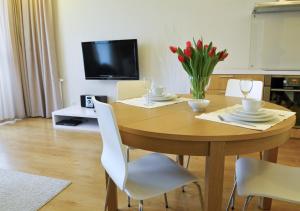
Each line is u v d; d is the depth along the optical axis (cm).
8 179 233
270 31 341
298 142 307
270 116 130
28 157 285
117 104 181
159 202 196
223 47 358
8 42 425
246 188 125
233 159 264
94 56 413
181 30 370
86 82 445
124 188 121
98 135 357
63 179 233
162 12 375
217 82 319
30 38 435
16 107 448
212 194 119
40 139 344
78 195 206
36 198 202
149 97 196
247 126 121
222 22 351
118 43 390
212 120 133
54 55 441
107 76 412
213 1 349
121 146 116
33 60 444
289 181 132
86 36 429
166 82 393
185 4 362
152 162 158
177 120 136
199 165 255
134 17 392
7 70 431
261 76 303
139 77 405
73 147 313
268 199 181
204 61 158
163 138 115
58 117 408
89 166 259
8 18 418
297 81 293
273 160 171
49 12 424
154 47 389
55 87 446
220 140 110
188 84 381
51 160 276
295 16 331
